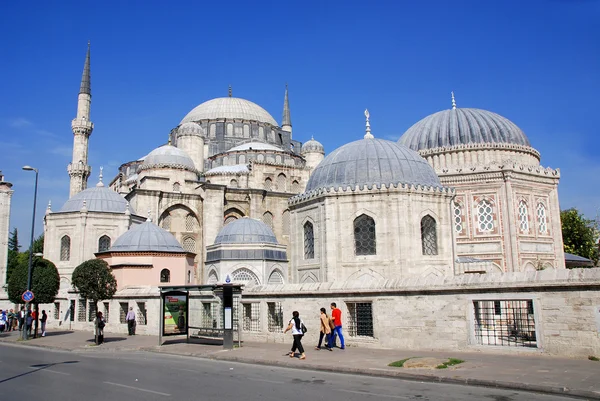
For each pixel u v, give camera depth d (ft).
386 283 76.74
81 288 107.96
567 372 50.49
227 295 85.05
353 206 108.99
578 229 233.35
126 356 84.38
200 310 109.19
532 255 152.25
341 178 114.11
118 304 134.00
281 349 79.92
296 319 69.77
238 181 262.06
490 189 153.79
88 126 270.05
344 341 80.43
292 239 121.49
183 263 161.58
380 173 112.27
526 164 164.04
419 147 171.63
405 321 74.08
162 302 95.66
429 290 71.72
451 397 43.29
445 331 70.13
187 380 55.01
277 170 271.49
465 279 69.05
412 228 107.24
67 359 80.07
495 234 151.23
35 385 53.57
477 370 53.62
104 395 46.78
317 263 111.75
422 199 109.70
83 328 147.84
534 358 60.23
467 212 154.81
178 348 89.66
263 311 93.15
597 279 58.13
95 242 193.88
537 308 62.49
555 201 161.27
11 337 130.11
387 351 72.43
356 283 80.48
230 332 84.58
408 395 44.45
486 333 72.38
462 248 153.58
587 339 58.49
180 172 242.37
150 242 160.15
